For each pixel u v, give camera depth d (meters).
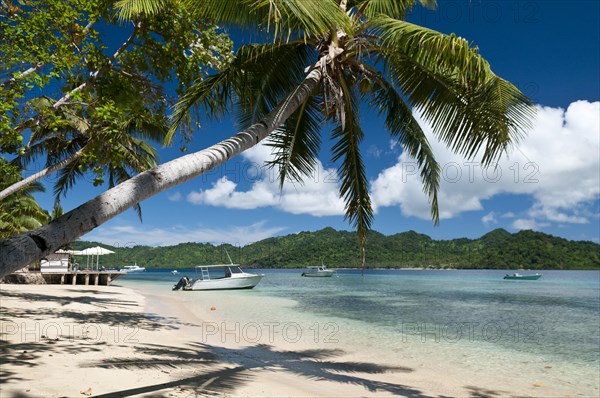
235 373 6.99
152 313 16.31
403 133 9.48
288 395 5.85
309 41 7.27
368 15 7.79
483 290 40.38
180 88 7.49
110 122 7.01
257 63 8.05
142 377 5.99
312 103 8.91
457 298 29.38
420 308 21.48
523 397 6.95
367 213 10.28
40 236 2.60
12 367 5.85
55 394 4.79
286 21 5.34
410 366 8.88
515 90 5.54
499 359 9.77
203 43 7.50
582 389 7.46
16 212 25.53
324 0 4.73
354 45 6.75
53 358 6.73
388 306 22.39
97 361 6.80
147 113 7.70
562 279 77.06
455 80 6.74
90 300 19.22
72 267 35.84
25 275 28.42
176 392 5.34
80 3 6.74
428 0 7.97
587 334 13.82
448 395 6.87
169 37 7.28
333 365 8.61
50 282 30.14
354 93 9.14
